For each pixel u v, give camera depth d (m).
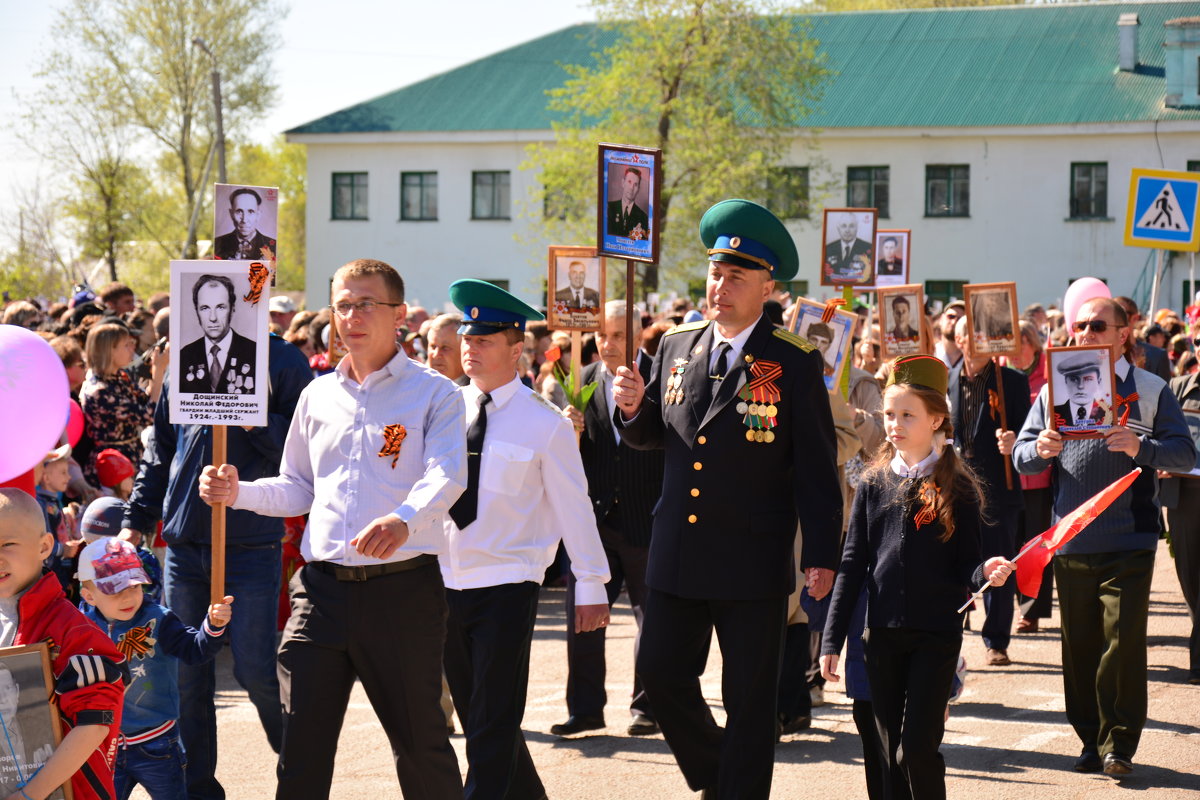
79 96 46.84
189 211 49.84
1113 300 6.37
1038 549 4.91
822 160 42.03
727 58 38.94
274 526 5.85
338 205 46.50
